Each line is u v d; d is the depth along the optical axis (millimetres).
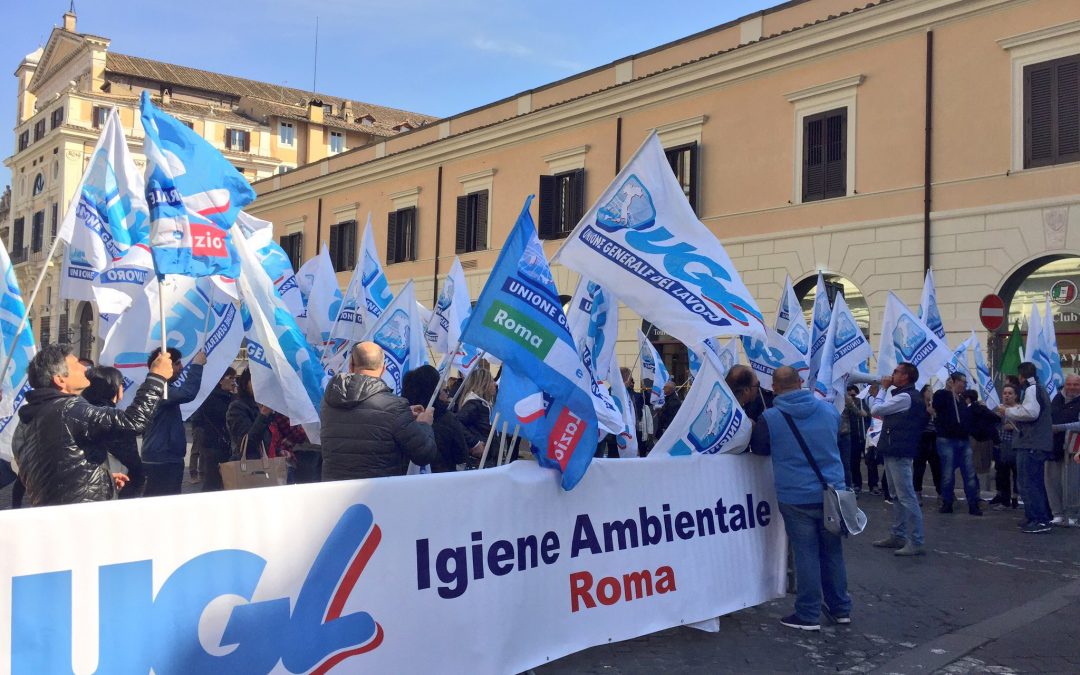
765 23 18469
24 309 5938
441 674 4055
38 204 48094
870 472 12539
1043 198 14328
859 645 5324
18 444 4043
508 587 4371
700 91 19375
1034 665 4961
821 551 5773
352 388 4629
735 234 18625
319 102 51500
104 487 3961
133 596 3170
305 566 3619
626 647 5188
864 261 16516
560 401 4594
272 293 5918
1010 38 14711
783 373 5648
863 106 16641
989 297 13203
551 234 22578
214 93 50469
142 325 6559
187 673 3283
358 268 10008
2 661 2891
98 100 45406
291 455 7336
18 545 2936
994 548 8453
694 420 5797
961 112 15359
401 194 27719
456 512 4168
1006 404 10797
